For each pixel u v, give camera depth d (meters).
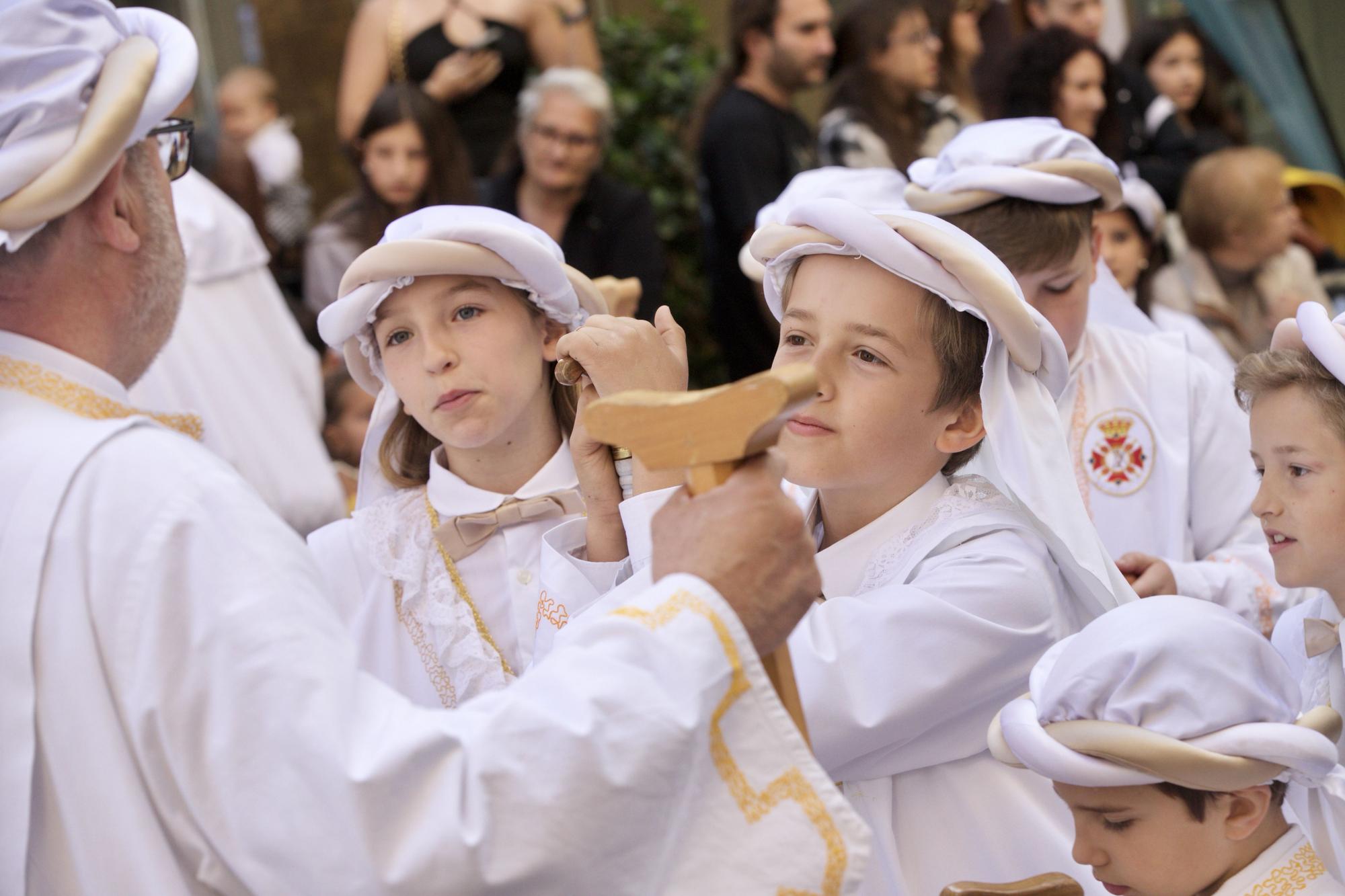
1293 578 2.01
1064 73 4.65
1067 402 3.02
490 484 2.45
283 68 8.06
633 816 1.46
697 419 1.52
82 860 1.55
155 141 1.90
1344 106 7.43
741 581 1.54
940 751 2.09
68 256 1.75
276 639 1.53
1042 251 2.80
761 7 5.27
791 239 2.13
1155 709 1.70
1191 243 4.98
